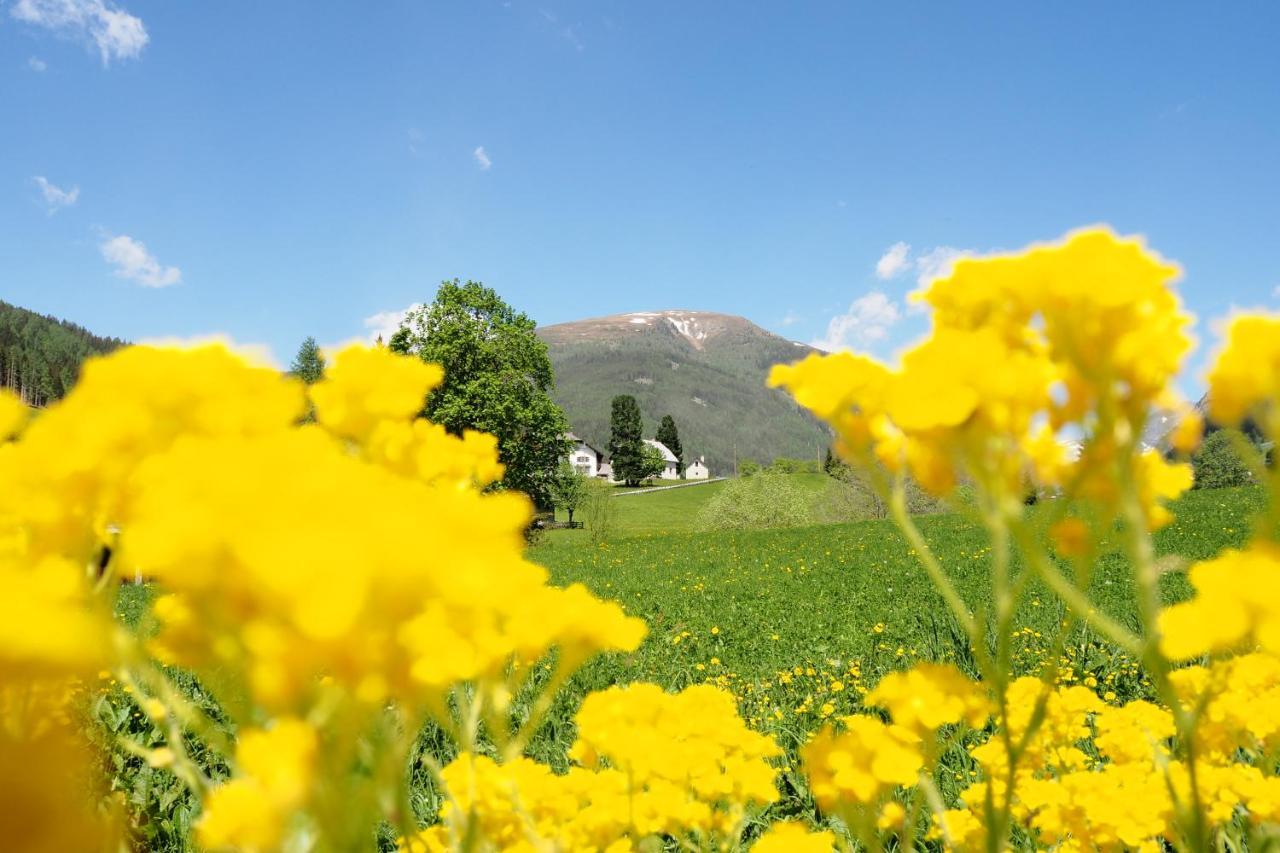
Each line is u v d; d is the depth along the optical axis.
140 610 6.49
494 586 0.60
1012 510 0.89
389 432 0.99
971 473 0.88
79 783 0.59
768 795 1.58
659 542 33.16
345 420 1.00
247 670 0.61
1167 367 0.82
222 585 0.57
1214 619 0.76
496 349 36.00
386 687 0.59
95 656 0.51
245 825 0.59
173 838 2.73
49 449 0.66
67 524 0.68
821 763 1.37
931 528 25.88
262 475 0.57
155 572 0.57
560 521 64.62
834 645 8.55
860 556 20.56
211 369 0.72
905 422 0.83
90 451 0.65
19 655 0.48
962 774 3.26
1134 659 5.50
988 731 3.89
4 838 0.52
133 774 2.94
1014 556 10.06
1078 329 0.82
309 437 0.72
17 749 0.53
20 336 135.25
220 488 0.55
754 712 5.22
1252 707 1.44
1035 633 6.92
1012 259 0.86
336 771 0.68
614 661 7.15
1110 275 0.78
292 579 0.50
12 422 0.76
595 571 22.39
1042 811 1.68
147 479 0.59
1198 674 1.53
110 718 2.53
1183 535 18.06
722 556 24.44
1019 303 0.87
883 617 10.23
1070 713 1.81
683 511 76.38
